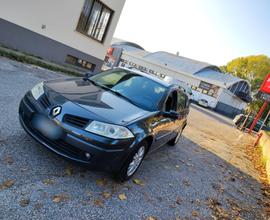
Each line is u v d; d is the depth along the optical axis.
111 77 5.01
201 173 5.80
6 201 2.67
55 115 3.38
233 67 70.38
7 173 3.11
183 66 42.88
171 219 3.53
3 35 10.65
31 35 11.50
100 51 15.25
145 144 4.05
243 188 5.85
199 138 10.14
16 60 9.78
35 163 3.53
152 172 4.77
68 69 12.40
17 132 4.19
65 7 12.15
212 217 3.99
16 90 6.38
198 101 37.34
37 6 11.15
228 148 10.33
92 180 3.65
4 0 10.09
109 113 3.57
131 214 3.29
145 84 4.95
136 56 46.31
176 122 5.78
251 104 40.12
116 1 14.49
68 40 13.08
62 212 2.83
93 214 2.99
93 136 3.24
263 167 8.77
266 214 4.83
